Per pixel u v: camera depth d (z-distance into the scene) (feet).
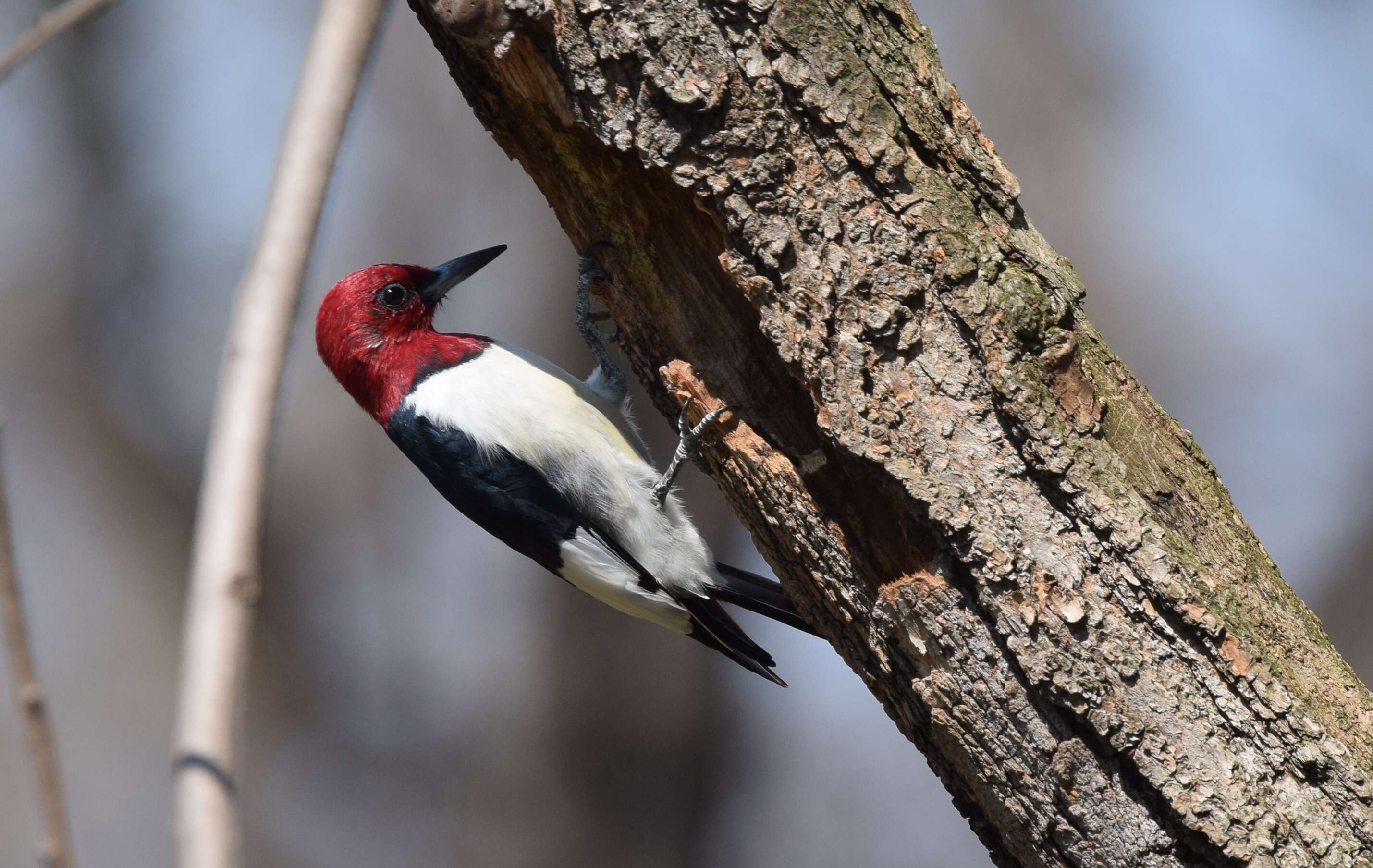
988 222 25.35
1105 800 22.95
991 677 23.58
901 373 24.53
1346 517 65.72
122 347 68.49
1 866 78.02
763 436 27.20
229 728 12.50
